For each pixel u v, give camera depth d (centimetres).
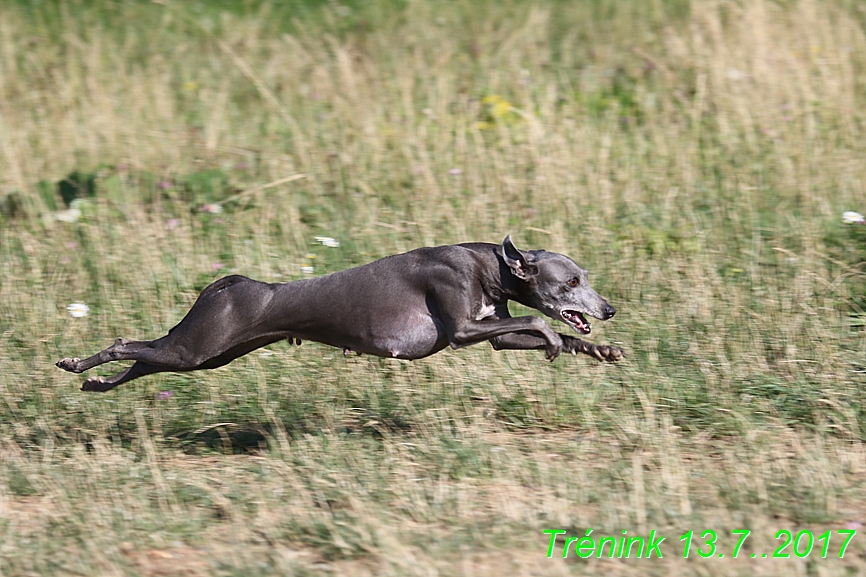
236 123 1805
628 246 1405
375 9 2183
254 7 2233
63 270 1412
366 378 1144
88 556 788
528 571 757
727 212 1480
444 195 1548
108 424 1080
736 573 744
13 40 2089
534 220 1480
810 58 1805
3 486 928
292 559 775
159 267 1384
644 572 756
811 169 1552
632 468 931
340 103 1775
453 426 1053
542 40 2003
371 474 923
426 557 765
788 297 1259
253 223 1520
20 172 1648
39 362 1185
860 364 1125
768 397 1079
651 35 1992
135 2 2247
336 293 954
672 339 1197
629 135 1708
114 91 1880
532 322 927
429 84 1838
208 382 1146
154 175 1625
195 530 834
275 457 976
